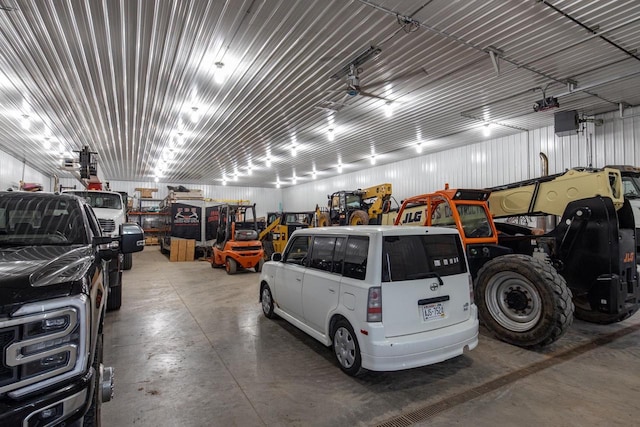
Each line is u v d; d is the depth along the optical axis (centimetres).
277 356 397
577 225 442
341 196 1515
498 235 538
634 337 453
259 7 534
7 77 785
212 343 441
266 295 553
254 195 3016
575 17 568
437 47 661
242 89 866
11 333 146
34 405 144
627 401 294
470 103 974
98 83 823
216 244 1188
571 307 382
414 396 304
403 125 1183
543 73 775
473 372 350
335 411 282
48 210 294
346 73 763
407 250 332
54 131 1241
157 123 1159
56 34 609
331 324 366
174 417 275
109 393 212
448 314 337
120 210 842
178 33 607
